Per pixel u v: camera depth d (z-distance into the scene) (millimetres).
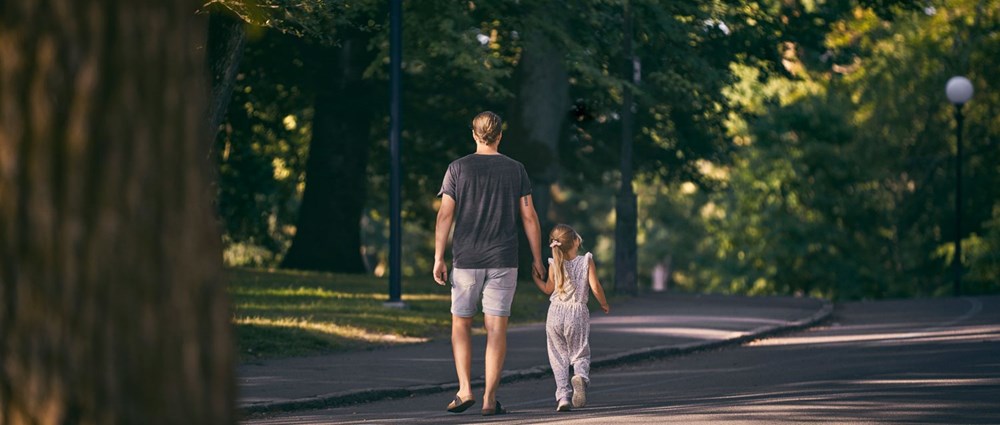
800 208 50594
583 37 29609
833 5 35875
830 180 49938
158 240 3363
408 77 34375
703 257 60062
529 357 16297
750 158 49781
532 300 26078
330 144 34562
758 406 10734
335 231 34688
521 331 20109
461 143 37219
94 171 3307
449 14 26078
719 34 33125
